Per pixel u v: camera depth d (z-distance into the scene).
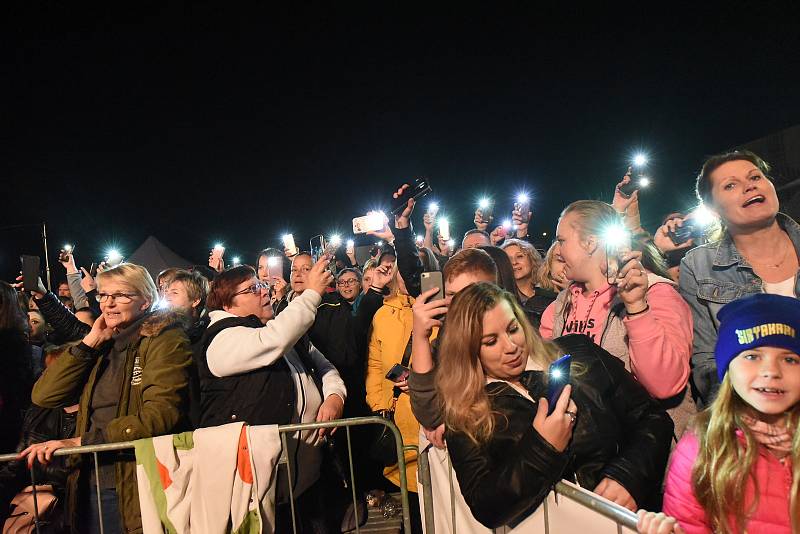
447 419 2.15
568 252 2.78
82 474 2.95
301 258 4.86
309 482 3.35
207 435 2.80
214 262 6.98
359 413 4.56
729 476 1.66
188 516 2.76
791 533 1.58
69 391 3.03
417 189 3.52
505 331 2.17
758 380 1.63
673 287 2.68
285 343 3.12
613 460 2.14
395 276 4.26
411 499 4.06
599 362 2.32
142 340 3.03
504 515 1.96
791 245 2.60
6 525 3.25
